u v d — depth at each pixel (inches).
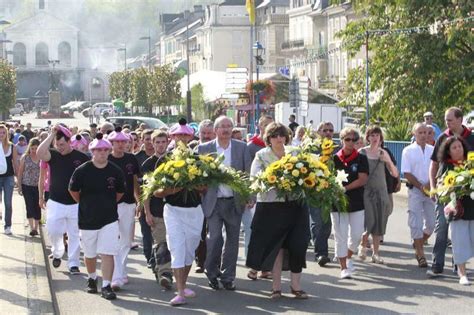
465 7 1348.4
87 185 520.7
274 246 504.4
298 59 4141.2
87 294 536.7
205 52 5137.8
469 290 530.0
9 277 584.7
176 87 3892.7
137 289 551.8
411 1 1409.9
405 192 1202.0
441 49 1389.0
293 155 510.0
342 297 515.8
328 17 3730.3
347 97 1566.2
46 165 664.4
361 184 577.9
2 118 4183.1
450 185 538.3
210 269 545.0
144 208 553.0
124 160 578.6
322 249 629.9
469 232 545.6
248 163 563.2
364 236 641.6
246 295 527.2
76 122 4439.0
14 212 1033.5
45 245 767.1
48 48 7022.6
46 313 473.4
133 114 4468.5
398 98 1417.3
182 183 497.7
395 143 1304.1
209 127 599.8
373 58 1482.5
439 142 566.9
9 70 4141.2
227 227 541.3
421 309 479.5
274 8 4616.1
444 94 1393.9
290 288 541.6
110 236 521.7
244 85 2155.5
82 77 7135.8
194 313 479.8
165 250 548.1
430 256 657.6
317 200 499.5
